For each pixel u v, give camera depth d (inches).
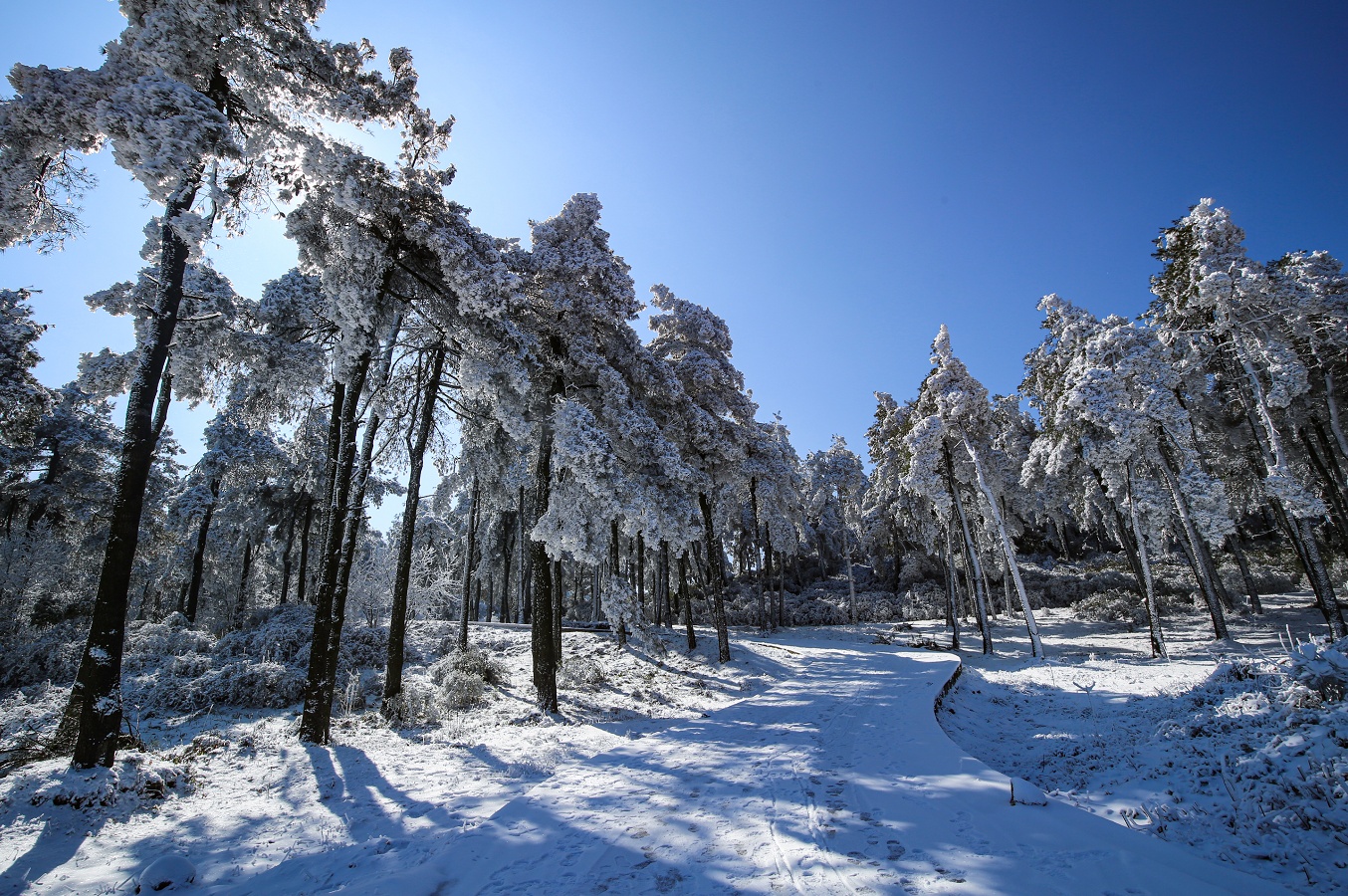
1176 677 537.3
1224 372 832.9
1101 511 1164.5
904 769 281.0
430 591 1111.0
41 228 364.5
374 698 554.9
